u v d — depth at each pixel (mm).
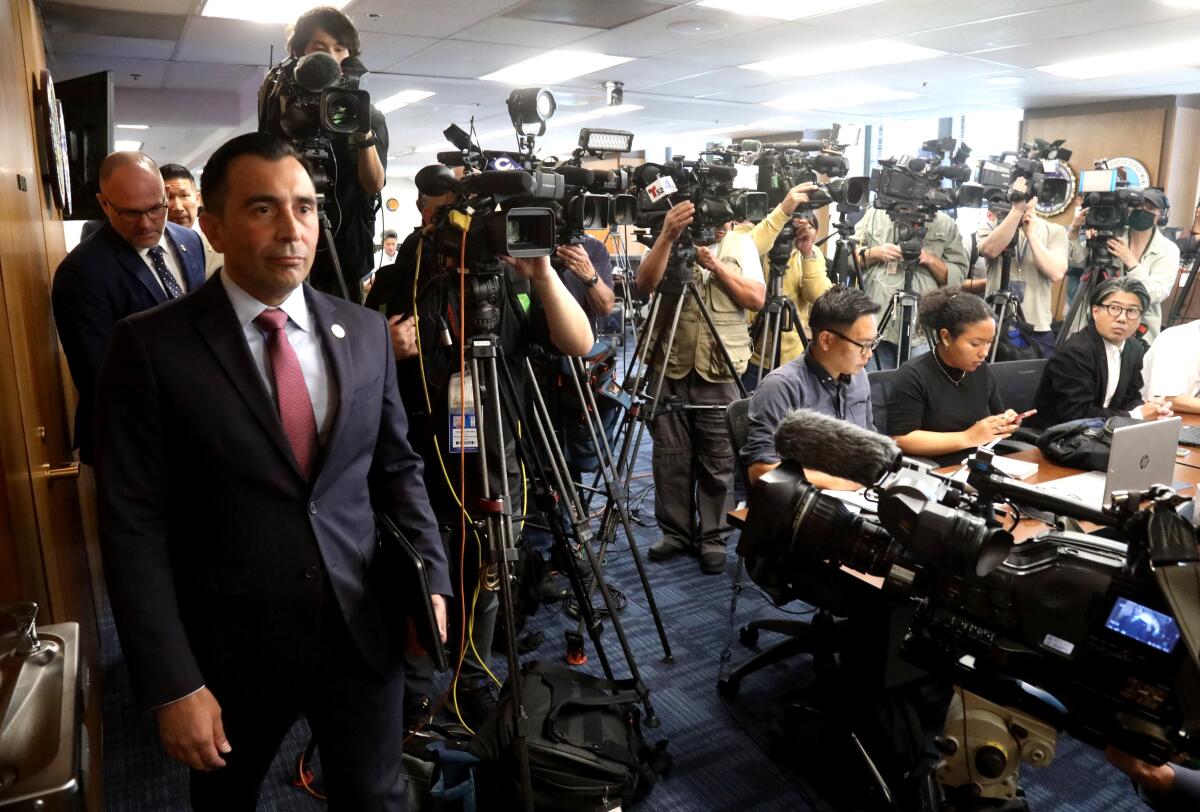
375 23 5066
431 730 2053
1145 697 1000
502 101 8047
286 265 1130
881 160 4133
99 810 1645
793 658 2619
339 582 1211
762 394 2363
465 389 1902
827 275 4465
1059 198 4484
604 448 2475
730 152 3377
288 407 1177
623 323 5441
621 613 2904
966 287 4688
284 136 2023
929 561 1138
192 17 4855
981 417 2723
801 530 1321
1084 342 3160
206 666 1176
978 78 6594
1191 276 4949
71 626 869
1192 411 3109
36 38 3857
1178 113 7035
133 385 1095
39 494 1454
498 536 1796
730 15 4926
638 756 2021
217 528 1153
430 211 2203
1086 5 4469
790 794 2000
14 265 1538
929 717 2225
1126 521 1007
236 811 1311
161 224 2379
